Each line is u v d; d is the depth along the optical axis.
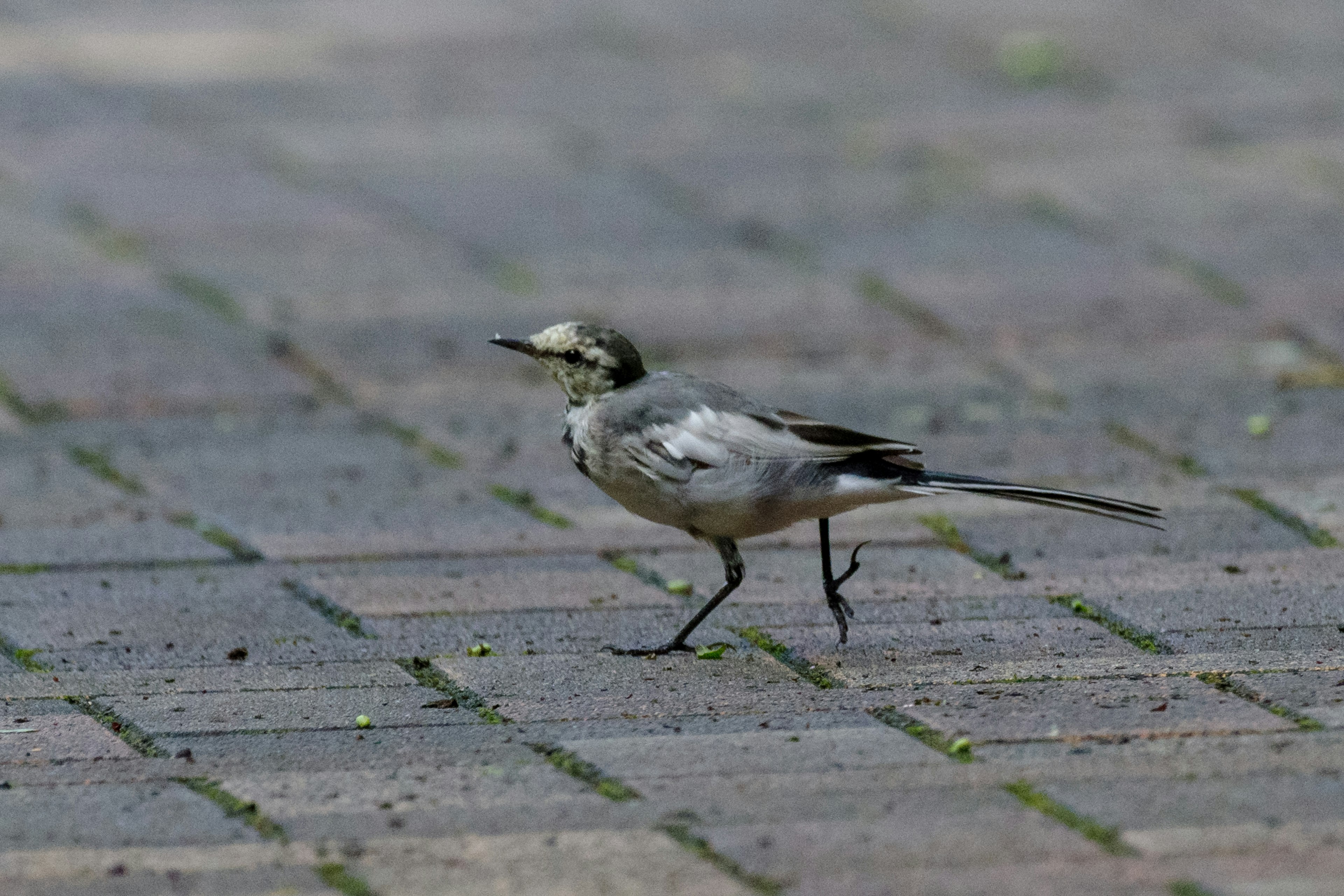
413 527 10.97
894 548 10.56
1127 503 8.49
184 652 9.01
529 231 17.02
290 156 19.06
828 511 8.48
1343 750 7.31
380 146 19.45
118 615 9.52
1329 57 22.88
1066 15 25.20
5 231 16.69
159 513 11.15
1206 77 22.06
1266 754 7.30
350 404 13.26
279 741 7.81
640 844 6.67
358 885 6.41
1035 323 14.78
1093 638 9.01
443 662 8.85
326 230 16.92
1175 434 12.44
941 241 16.80
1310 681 8.21
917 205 17.80
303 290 15.47
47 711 8.22
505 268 16.08
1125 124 20.30
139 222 17.00
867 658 8.80
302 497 11.46
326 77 21.92
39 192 17.73
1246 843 6.49
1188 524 10.76
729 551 8.87
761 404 8.68
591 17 25.22
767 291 15.55
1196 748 7.39
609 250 16.56
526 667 8.77
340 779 7.34
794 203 17.88
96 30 24.02
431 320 14.88
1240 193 17.94
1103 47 23.48
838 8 25.81
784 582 10.01
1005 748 7.48
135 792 7.24
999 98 21.39
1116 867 6.35
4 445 12.30
